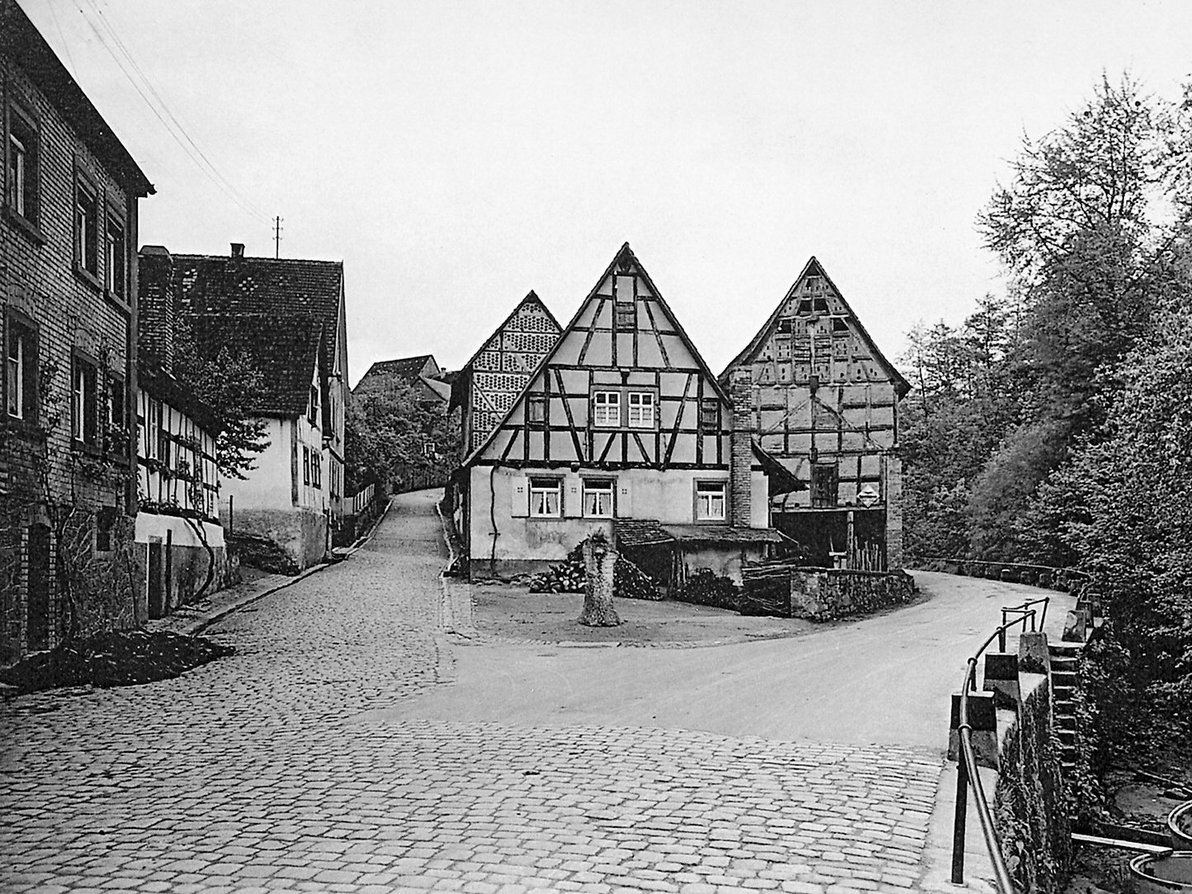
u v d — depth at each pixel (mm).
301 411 34438
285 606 25781
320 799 8812
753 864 7086
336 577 32656
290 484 34312
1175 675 22469
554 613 26422
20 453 15125
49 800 8859
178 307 36250
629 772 9812
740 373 35156
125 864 7074
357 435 52781
